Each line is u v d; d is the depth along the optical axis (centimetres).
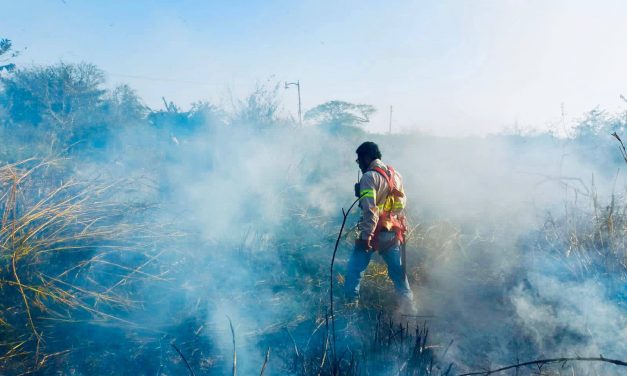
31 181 327
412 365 226
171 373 251
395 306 341
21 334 245
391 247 309
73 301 262
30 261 262
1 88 1258
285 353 271
